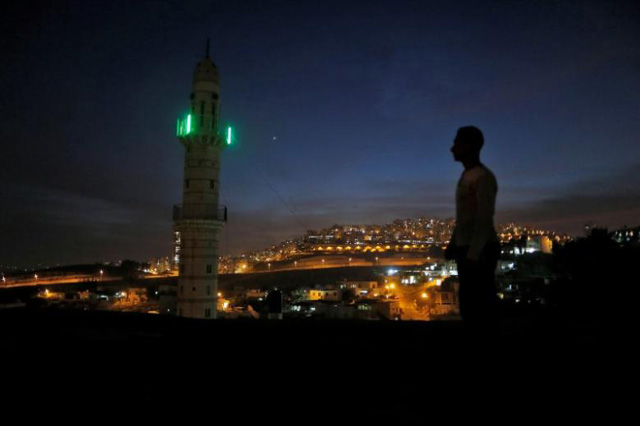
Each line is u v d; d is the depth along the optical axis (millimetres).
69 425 4273
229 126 38906
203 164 37719
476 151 4289
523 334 8070
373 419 4332
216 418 4461
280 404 4875
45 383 5676
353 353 7293
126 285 136875
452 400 4504
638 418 4141
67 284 133000
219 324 10188
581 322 9234
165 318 11172
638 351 6504
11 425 4281
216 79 38656
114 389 5426
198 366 6594
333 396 5105
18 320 11219
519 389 4836
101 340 8570
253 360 6949
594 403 4527
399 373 6004
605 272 21391
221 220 38062
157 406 4836
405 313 77125
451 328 9203
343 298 99562
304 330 9383
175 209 38031
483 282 3992
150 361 6930
